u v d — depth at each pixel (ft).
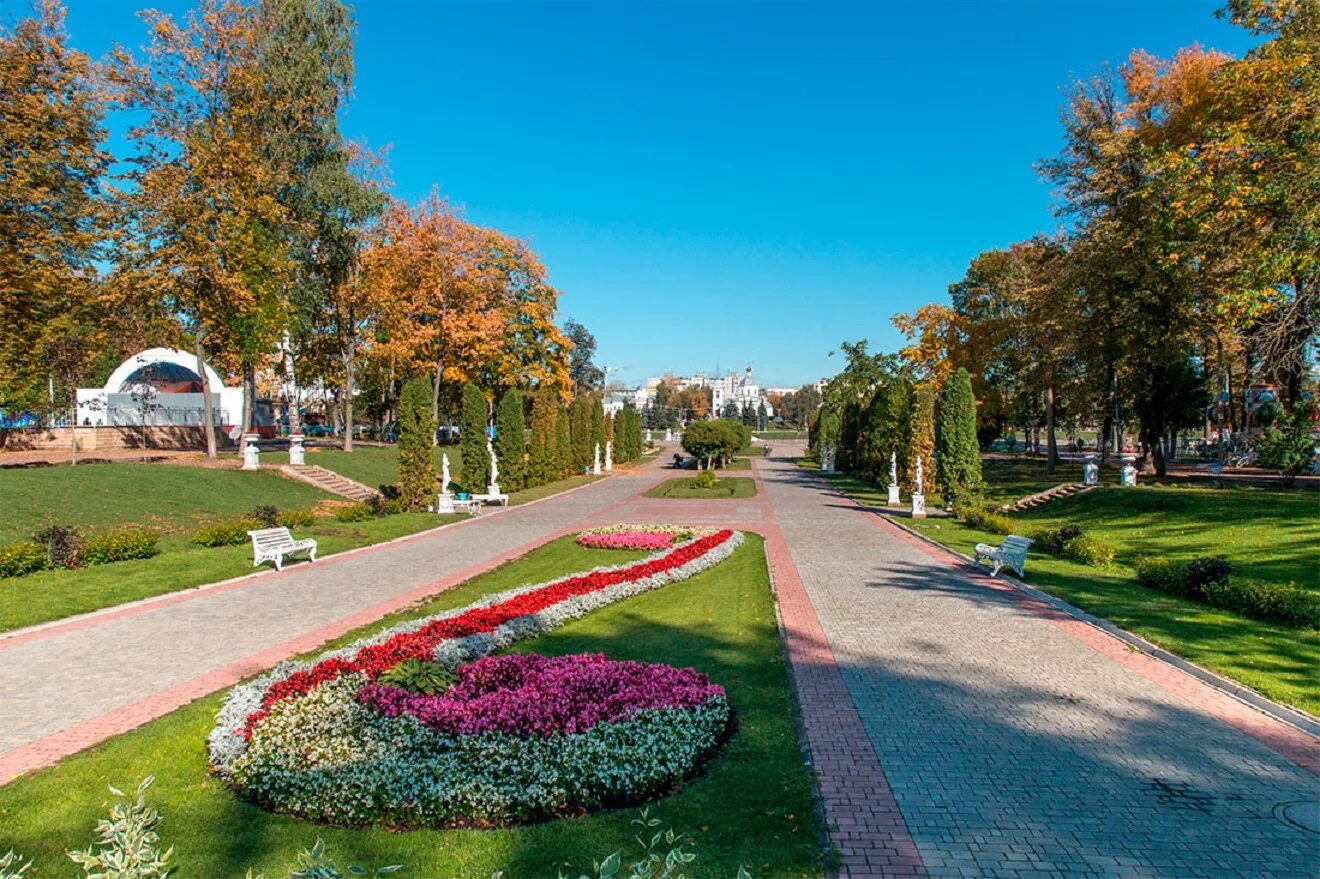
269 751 18.88
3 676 27.78
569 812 17.54
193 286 86.69
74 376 140.67
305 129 102.17
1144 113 91.91
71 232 76.23
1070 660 29.60
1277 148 59.62
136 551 50.29
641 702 21.71
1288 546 51.26
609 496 111.65
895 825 16.83
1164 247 74.64
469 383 101.09
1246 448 98.58
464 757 18.29
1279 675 26.76
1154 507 72.95
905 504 98.07
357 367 139.95
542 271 160.66
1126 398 107.45
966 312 152.05
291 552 53.42
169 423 122.62
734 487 123.95
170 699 25.36
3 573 43.42
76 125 74.59
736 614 37.27
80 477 69.31
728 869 14.92
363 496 93.71
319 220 103.50
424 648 26.76
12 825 16.88
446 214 127.75
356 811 16.98
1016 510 92.63
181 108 88.63
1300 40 59.06
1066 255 101.50
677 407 464.24
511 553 58.13
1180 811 17.58
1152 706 24.48
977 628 34.55
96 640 32.63
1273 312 64.64
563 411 147.64
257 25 96.78
